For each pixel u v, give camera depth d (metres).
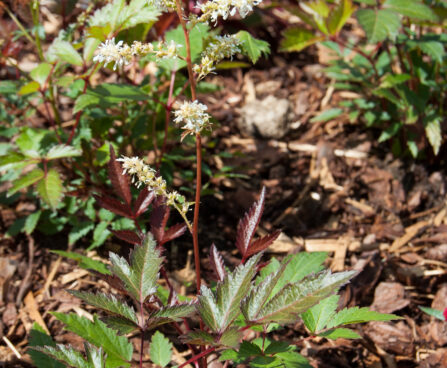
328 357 0.91
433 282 0.99
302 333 0.94
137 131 1.04
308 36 1.07
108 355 0.78
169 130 1.06
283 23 1.45
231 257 1.02
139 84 1.06
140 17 0.86
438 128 1.08
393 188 1.12
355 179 1.15
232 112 1.33
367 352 0.92
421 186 1.13
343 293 0.96
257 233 1.07
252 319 0.71
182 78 1.06
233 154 1.09
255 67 1.48
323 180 1.15
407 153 1.18
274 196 1.12
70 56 0.91
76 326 0.79
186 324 0.83
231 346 0.69
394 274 1.01
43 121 1.19
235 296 0.73
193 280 0.99
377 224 1.08
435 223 1.07
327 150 1.21
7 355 0.90
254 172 1.17
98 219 1.01
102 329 0.80
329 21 1.04
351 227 1.08
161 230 0.80
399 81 1.08
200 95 1.37
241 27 1.38
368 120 1.15
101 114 1.00
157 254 0.75
